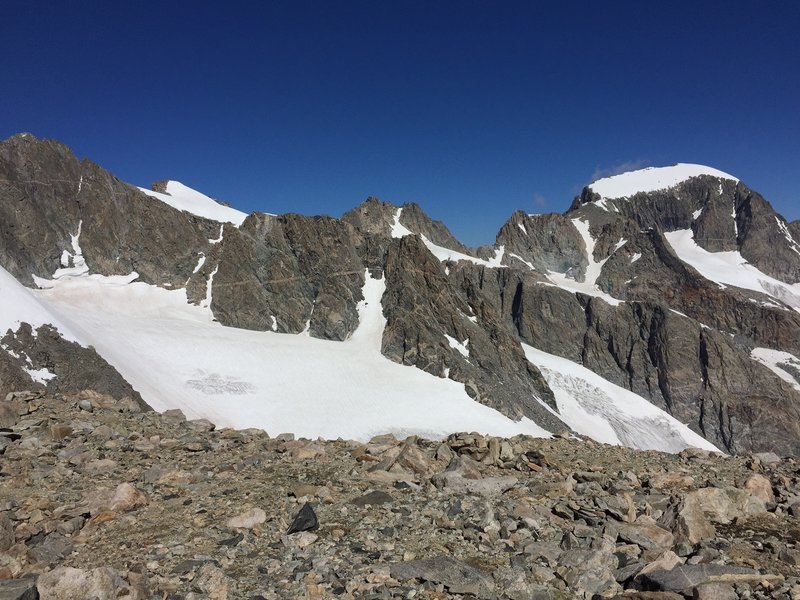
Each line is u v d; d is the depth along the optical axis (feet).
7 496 40.27
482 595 27.25
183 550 31.83
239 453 55.26
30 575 27.20
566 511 39.65
